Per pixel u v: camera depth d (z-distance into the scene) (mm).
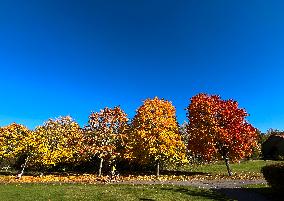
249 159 75938
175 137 50219
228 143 44469
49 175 50812
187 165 66625
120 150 53344
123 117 54031
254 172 46344
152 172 52938
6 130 55969
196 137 45938
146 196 24656
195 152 46625
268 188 26891
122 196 24812
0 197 25266
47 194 26438
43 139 52719
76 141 55719
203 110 46500
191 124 47375
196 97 48500
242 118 45719
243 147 44406
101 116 53688
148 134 48156
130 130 53938
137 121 51062
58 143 54531
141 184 34094
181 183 34500
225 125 45781
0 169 64438
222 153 44906
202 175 44750
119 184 34594
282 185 22734
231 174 43688
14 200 23859
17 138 55688
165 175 46625
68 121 56812
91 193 26594
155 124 49438
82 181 39844
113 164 57875
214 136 44625
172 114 51344
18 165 63188
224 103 47000
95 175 50344
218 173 47469
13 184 35906
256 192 25516
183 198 23516
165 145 47719
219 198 23312
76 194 26156
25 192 27766
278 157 71188
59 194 26328
